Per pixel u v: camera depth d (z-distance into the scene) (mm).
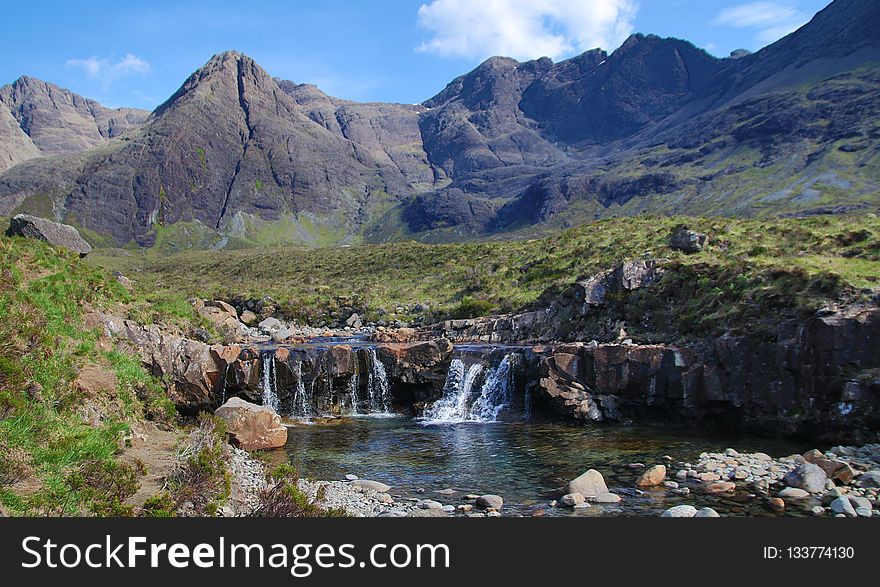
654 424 24859
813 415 20547
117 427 17266
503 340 36844
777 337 22062
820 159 177750
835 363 20031
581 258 48188
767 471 17047
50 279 23609
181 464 14500
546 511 14305
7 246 25250
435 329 42031
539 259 54031
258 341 40469
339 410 30312
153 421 21328
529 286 48312
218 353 29156
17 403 14070
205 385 28453
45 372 17234
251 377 29391
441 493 16281
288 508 12562
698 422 23906
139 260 181875
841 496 14219
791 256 28703
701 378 23688
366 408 30453
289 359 30062
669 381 24375
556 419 26656
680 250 34344
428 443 22938
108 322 26016
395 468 19156
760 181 182500
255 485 15234
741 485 15992
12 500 10969
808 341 20922
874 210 117812
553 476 17688
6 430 13086
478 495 15914
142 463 14906
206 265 98625
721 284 27422
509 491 16297
